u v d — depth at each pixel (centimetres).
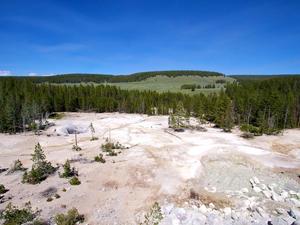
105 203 3150
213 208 3061
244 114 9062
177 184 3662
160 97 14712
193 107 11944
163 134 7138
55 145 6069
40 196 3316
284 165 4516
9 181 3828
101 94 14788
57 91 13888
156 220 2673
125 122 9525
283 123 8512
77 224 2708
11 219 2684
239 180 3872
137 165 4350
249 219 2808
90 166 4378
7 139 6669
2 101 9688
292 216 2831
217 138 6538
